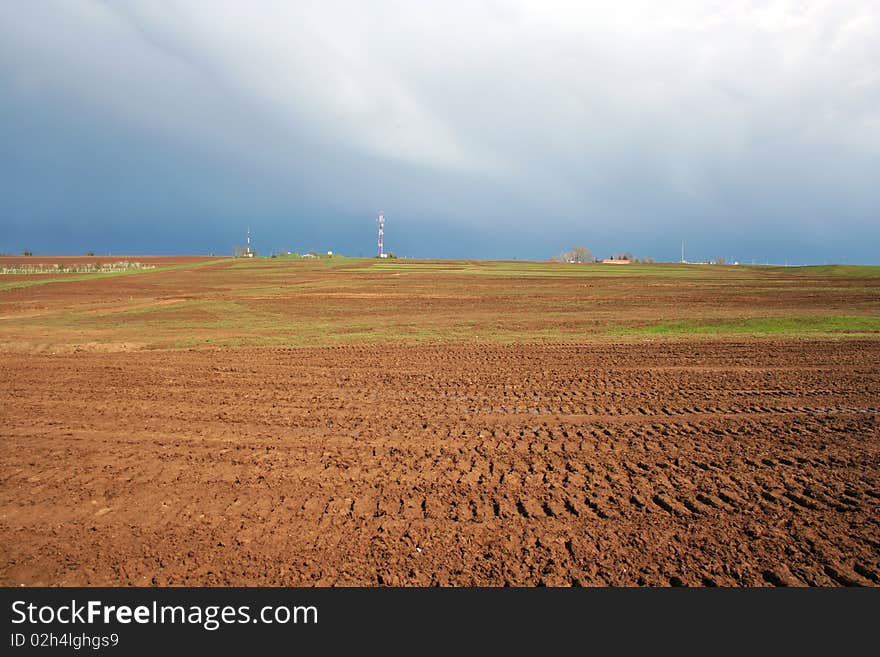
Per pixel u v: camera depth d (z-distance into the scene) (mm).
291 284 44812
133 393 10672
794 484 6148
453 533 5145
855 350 14641
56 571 4633
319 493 6012
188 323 22359
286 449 7418
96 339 18000
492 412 9180
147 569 4652
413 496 5918
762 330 18656
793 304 28078
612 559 4727
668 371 12344
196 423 8641
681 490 6020
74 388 11117
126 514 5566
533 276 54562
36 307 28266
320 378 11945
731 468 6645
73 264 75000
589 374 12125
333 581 4492
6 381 11766
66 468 6793
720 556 4754
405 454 7191
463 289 39938
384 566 4652
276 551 4883
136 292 37219
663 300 31062
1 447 7570
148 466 6840
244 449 7438
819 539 5000
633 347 15703
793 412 9031
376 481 6316
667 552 4824
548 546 4918
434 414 9078
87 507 5723
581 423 8531
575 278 51625
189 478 6453
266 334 19188
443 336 18453
